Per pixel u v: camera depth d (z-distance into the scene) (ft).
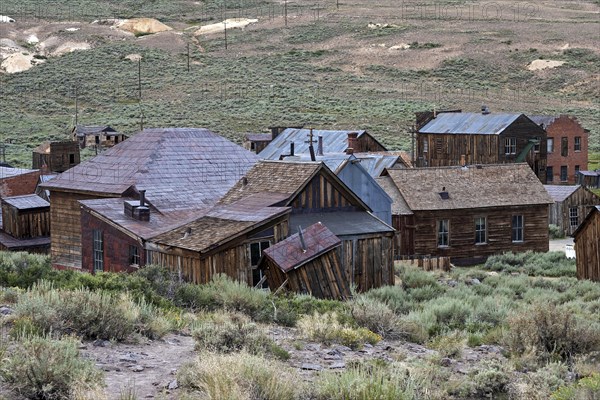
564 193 295.89
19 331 64.08
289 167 159.94
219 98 614.34
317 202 155.02
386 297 131.23
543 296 152.76
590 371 73.36
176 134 202.39
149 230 154.51
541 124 364.99
